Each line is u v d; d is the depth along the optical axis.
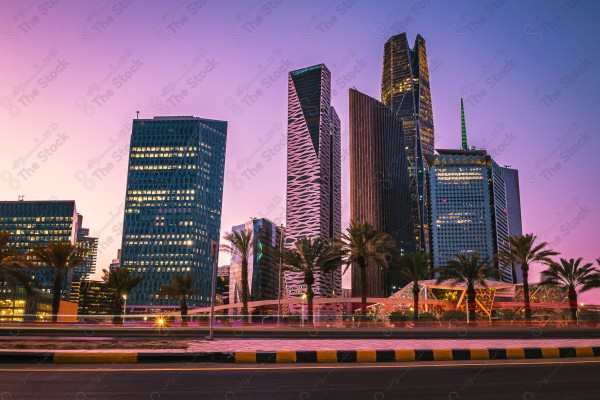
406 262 71.75
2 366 12.52
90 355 13.45
